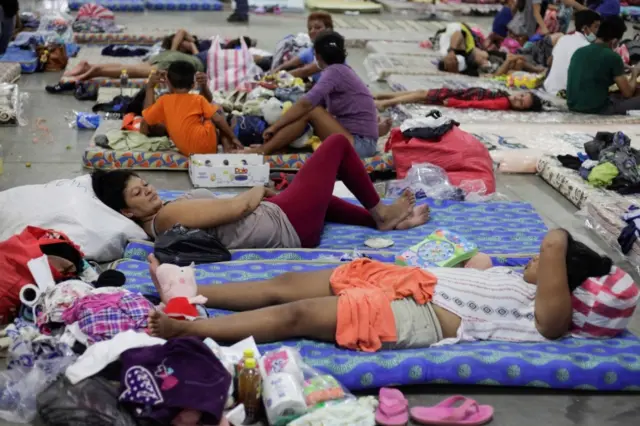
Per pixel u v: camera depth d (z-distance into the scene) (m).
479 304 3.65
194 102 6.32
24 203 4.52
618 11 11.84
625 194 5.88
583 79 8.46
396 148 6.27
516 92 8.88
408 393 3.49
